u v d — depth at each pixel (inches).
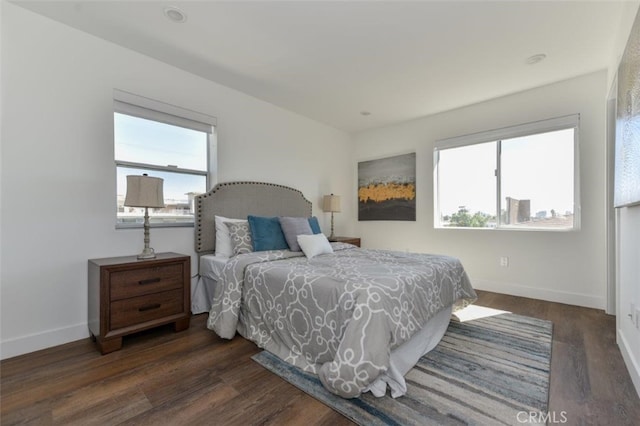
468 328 96.4
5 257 77.0
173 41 94.6
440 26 85.6
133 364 73.0
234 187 129.0
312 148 172.1
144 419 53.6
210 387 63.4
